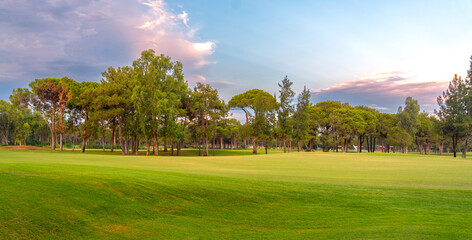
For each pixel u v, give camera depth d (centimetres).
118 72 6269
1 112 9000
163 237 768
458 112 6206
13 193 841
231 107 8494
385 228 787
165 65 5762
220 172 1748
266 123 7375
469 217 884
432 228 772
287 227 849
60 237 710
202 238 770
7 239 660
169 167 2070
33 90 5734
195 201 1025
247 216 933
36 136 12262
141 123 5294
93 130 5781
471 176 1694
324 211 974
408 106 8612
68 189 934
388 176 1680
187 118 7138
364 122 8338
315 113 8750
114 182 1063
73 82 6188
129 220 846
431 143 10444
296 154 5500
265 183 1273
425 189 1219
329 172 1938
